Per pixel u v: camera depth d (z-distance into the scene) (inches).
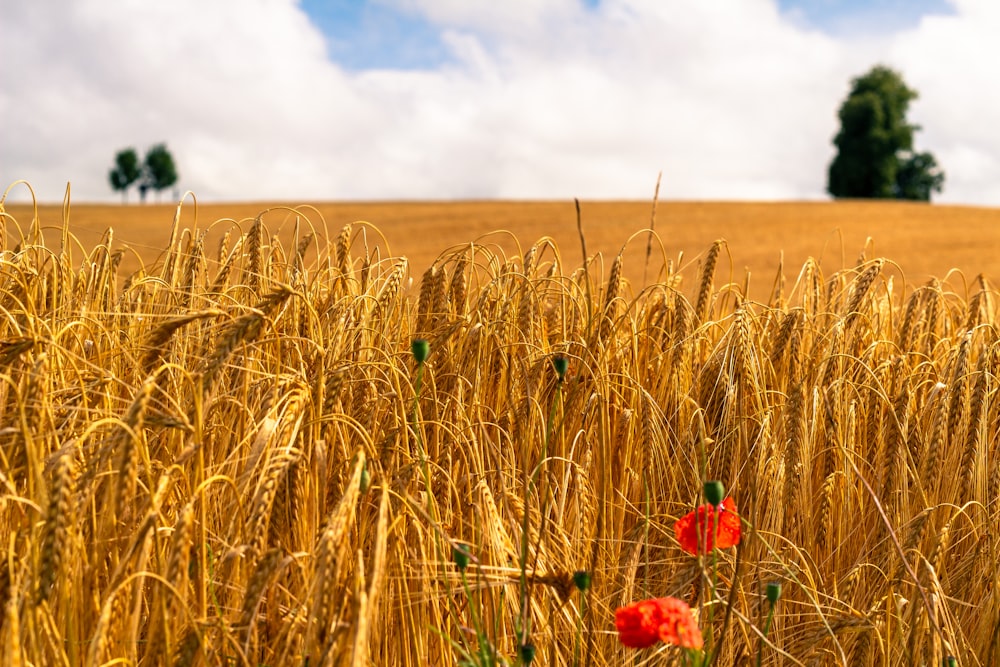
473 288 136.6
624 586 96.6
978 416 108.3
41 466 74.3
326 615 67.2
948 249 1087.0
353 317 113.4
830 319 143.3
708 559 93.0
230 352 78.0
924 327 150.5
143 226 1614.2
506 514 98.3
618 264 130.8
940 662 85.5
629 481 111.3
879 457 117.1
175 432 92.8
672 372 122.0
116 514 70.2
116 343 104.6
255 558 71.1
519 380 113.4
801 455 107.6
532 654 71.4
